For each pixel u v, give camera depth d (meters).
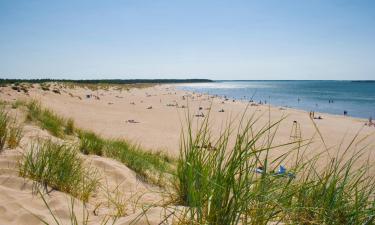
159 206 2.32
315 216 1.92
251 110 30.83
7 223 2.05
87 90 49.16
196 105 35.16
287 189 2.02
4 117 4.91
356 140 15.67
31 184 2.76
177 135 14.48
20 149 3.85
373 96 71.69
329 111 37.34
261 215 1.74
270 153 8.54
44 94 26.19
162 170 4.74
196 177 2.24
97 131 13.83
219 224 1.75
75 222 2.18
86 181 3.37
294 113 29.42
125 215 2.41
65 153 3.38
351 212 1.87
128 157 5.12
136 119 20.03
